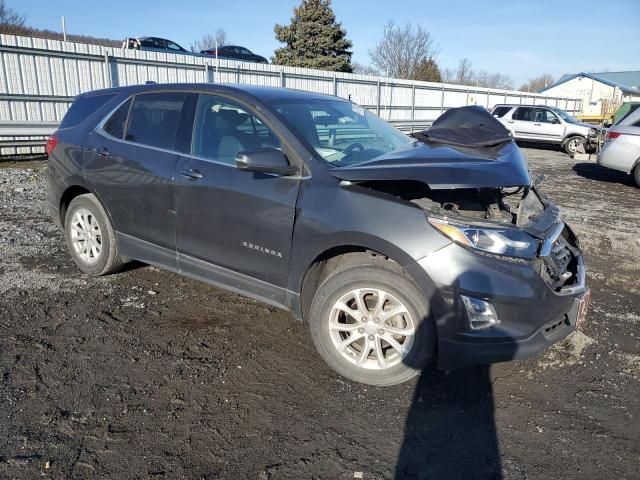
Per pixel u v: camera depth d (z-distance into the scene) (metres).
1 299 4.08
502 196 3.59
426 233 2.79
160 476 2.31
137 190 3.99
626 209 8.78
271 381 3.10
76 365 3.18
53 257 5.16
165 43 24.12
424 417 2.81
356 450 2.54
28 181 9.27
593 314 4.26
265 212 3.28
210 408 2.82
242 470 2.37
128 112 4.27
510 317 2.77
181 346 3.47
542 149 21.02
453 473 2.40
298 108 3.73
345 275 3.00
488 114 4.09
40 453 2.42
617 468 2.46
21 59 12.41
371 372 3.03
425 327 2.86
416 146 3.48
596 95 57.34
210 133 3.72
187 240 3.76
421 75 50.62
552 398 3.02
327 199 3.06
